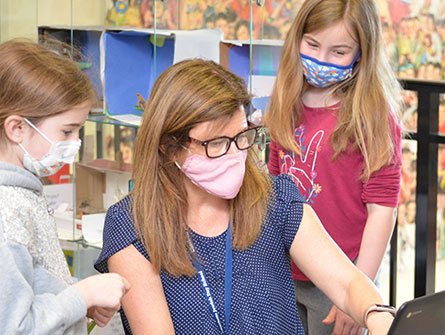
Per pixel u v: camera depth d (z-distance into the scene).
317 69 1.90
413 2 2.82
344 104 1.92
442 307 1.05
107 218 1.41
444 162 2.89
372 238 1.91
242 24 2.00
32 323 1.12
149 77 2.33
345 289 1.37
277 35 2.10
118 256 1.36
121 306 1.43
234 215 1.41
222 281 1.37
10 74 1.21
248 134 1.36
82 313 1.19
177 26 2.13
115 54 2.23
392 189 1.91
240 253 1.40
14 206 1.19
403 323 1.00
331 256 1.41
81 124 1.29
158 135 1.32
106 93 2.24
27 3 2.49
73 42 2.31
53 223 1.35
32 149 1.25
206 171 1.32
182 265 1.34
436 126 2.65
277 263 1.44
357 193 1.95
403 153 2.98
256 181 1.43
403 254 3.06
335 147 1.92
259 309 1.37
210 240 1.39
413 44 2.85
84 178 2.43
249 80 2.03
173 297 1.36
